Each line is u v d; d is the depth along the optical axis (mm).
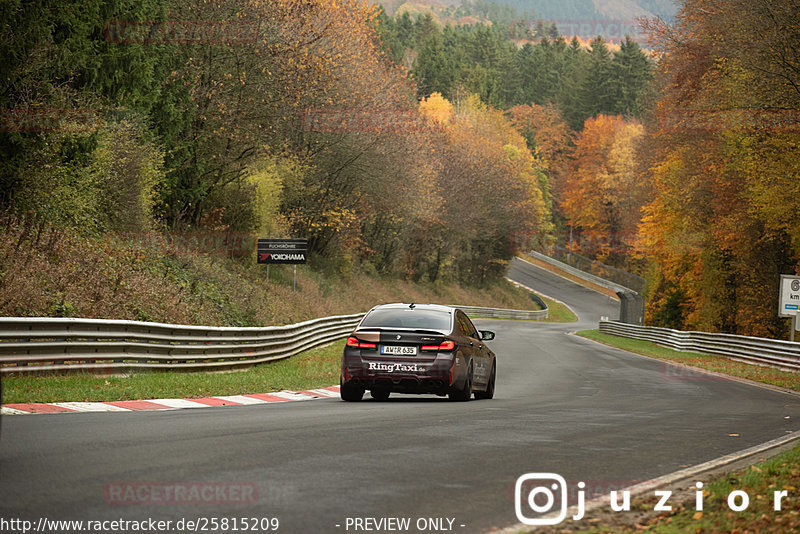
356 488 7559
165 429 10797
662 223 57094
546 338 51969
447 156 89188
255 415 12938
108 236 30125
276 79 42938
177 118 38062
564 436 11609
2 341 15453
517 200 107125
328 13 48625
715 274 53969
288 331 29219
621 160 124500
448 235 90812
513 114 179375
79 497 6852
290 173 48594
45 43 24953
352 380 15602
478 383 17281
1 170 24953
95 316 22688
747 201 46406
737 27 40906
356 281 65812
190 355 21312
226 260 42375
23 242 24047
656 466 9469
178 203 41156
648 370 30500
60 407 12992
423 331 15570
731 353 39219
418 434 11172
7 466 7965
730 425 14078
